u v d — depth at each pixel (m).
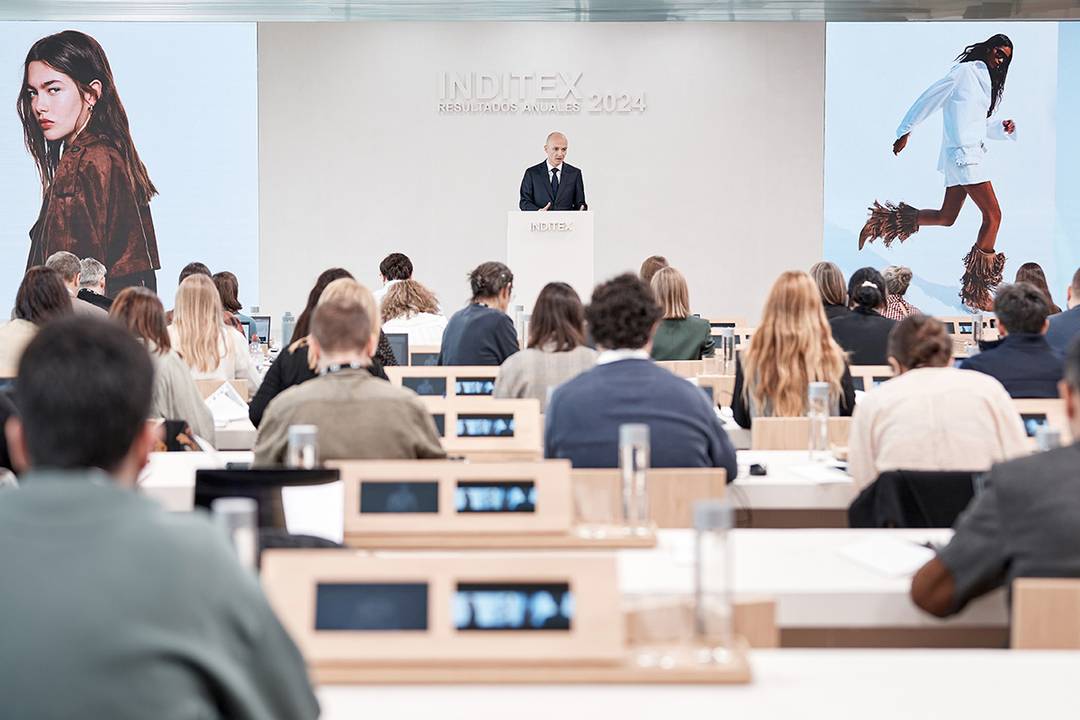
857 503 3.38
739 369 5.03
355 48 13.52
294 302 13.68
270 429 3.32
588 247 9.95
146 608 1.23
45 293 5.60
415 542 2.64
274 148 13.58
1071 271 13.79
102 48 13.41
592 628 1.65
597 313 3.42
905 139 13.70
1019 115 13.67
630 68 13.58
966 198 13.77
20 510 1.28
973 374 3.66
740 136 13.66
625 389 3.37
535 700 1.57
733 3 13.40
